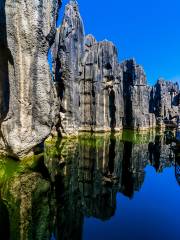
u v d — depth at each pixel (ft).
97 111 204.95
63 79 148.97
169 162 109.81
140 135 224.53
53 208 50.85
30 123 75.25
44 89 79.82
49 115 81.61
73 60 152.56
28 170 69.36
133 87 277.64
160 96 383.65
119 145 149.79
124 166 97.91
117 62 234.99
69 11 153.28
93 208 53.78
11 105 72.28
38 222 43.57
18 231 38.99
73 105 152.56
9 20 69.46
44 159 87.45
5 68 70.54
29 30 72.90
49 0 79.25
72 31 152.46
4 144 74.54
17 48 71.97
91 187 68.74
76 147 126.52
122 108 272.10
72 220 47.26
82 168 86.63
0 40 67.10
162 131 284.82
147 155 124.47
